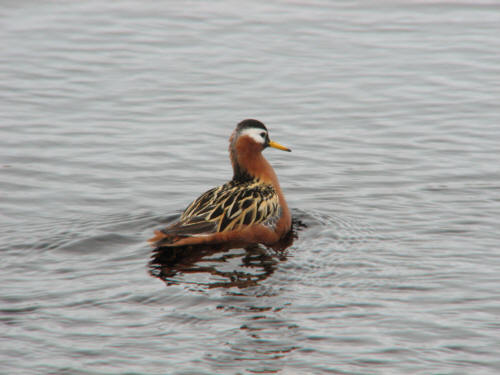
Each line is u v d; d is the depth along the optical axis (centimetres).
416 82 2503
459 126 2177
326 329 1149
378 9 3231
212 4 3300
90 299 1241
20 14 3111
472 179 1838
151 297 1249
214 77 2547
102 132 2131
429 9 3222
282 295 1262
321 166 1942
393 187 1802
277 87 2469
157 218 1603
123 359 1068
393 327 1154
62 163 1936
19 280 1312
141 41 2861
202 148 2048
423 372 1036
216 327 1157
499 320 1172
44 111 2261
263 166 1633
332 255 1428
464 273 1339
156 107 2314
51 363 1057
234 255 1428
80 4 3272
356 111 2292
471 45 2811
